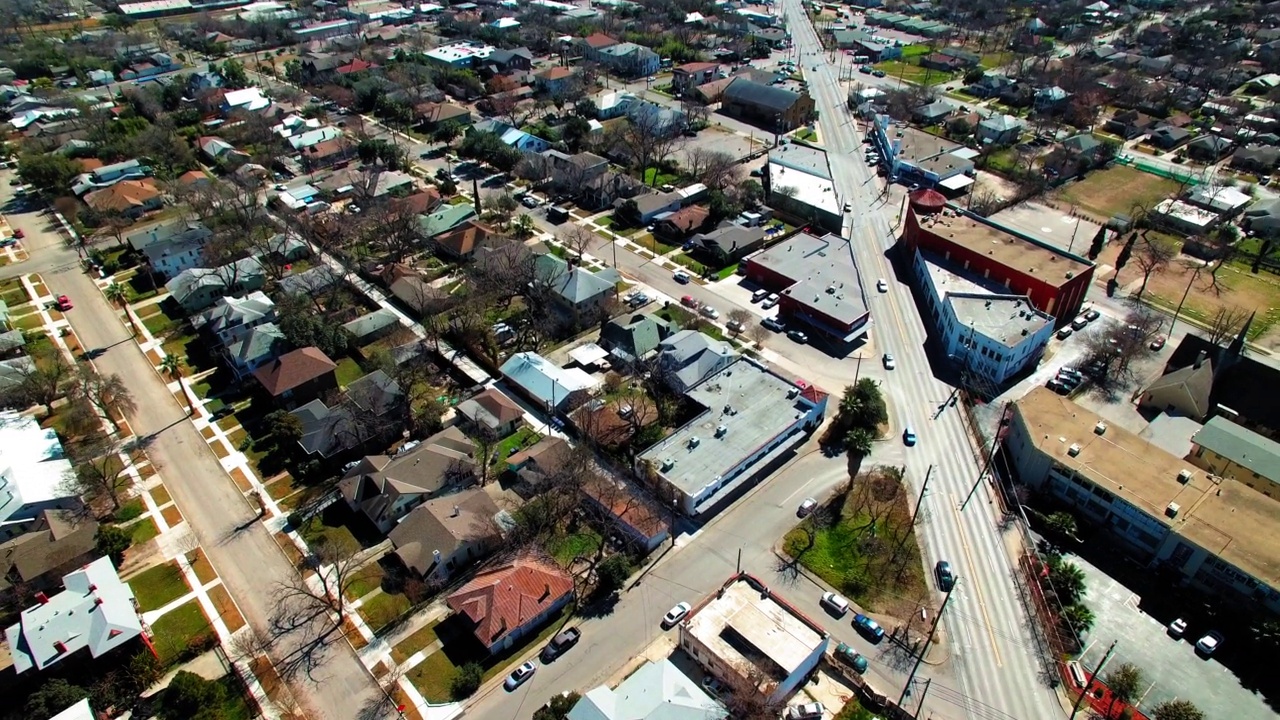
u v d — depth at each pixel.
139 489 113.12
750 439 114.75
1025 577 98.75
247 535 105.44
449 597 92.62
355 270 166.38
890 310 153.50
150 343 145.12
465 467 110.44
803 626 88.00
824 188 193.38
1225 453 110.56
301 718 83.00
